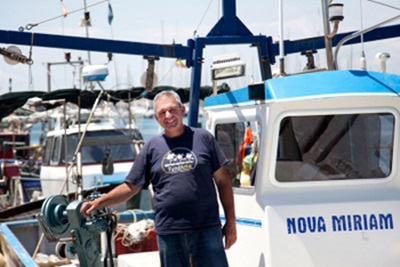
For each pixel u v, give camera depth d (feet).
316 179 15.16
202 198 13.70
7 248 21.45
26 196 51.96
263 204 14.83
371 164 15.38
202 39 22.61
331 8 16.67
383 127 15.30
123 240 24.41
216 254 13.82
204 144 13.99
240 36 22.94
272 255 14.51
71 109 51.01
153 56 24.02
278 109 14.69
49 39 23.17
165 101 13.83
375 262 14.76
